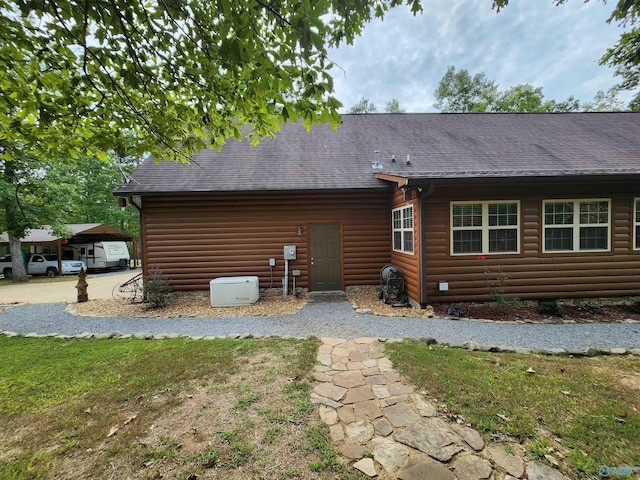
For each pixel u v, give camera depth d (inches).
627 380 113.3
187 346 156.3
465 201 232.8
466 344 152.9
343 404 99.5
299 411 95.7
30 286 463.2
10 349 159.2
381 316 220.2
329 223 308.3
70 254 686.5
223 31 75.9
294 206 305.0
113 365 133.6
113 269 741.3
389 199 310.3
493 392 104.5
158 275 276.1
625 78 483.2
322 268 309.6
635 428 84.6
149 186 279.4
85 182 833.5
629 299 239.3
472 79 820.6
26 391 111.7
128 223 986.7
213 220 298.2
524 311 222.1
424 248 232.2
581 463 72.4
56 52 97.3
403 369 124.0
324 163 324.8
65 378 121.5
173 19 92.8
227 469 72.4
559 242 238.1
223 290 263.9
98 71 101.3
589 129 360.8
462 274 235.5
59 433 87.0
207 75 106.3
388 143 359.3
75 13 87.4
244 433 85.3
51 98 101.9
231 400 102.9
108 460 76.2
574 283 238.4
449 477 68.5
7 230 507.2
